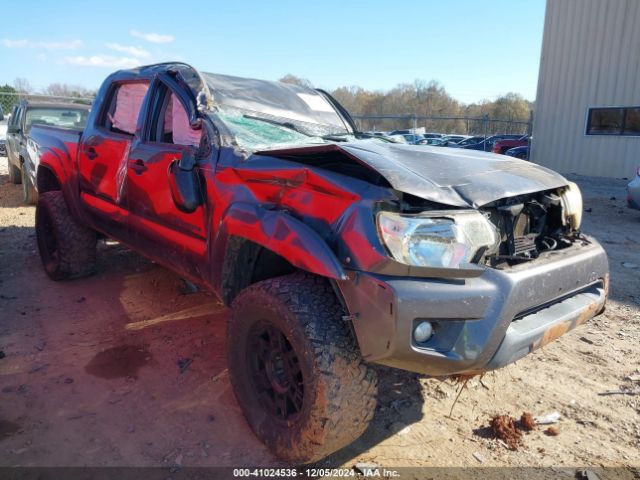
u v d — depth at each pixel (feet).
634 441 9.52
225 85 12.87
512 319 7.75
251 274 9.79
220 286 9.86
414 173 8.20
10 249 20.31
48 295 15.51
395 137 13.88
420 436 9.50
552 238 10.14
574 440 9.52
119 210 13.29
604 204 36.47
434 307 7.13
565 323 8.63
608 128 55.21
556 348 13.08
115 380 10.92
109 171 13.47
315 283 8.23
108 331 13.17
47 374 11.08
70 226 15.79
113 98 14.66
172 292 15.79
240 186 9.34
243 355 9.07
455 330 7.40
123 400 10.22
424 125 149.38
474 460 8.90
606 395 11.00
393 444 9.25
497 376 11.65
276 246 8.06
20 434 9.11
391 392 10.93
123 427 9.41
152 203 11.78
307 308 7.82
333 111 14.87
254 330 8.82
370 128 100.94
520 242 9.22
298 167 8.39
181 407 10.04
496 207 8.86
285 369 8.43
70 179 15.28
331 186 7.88
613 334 13.94
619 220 30.42
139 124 12.69
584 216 31.68
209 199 9.94
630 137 53.36
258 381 9.03
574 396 10.93
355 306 7.41
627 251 22.84
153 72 13.03
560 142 59.16
